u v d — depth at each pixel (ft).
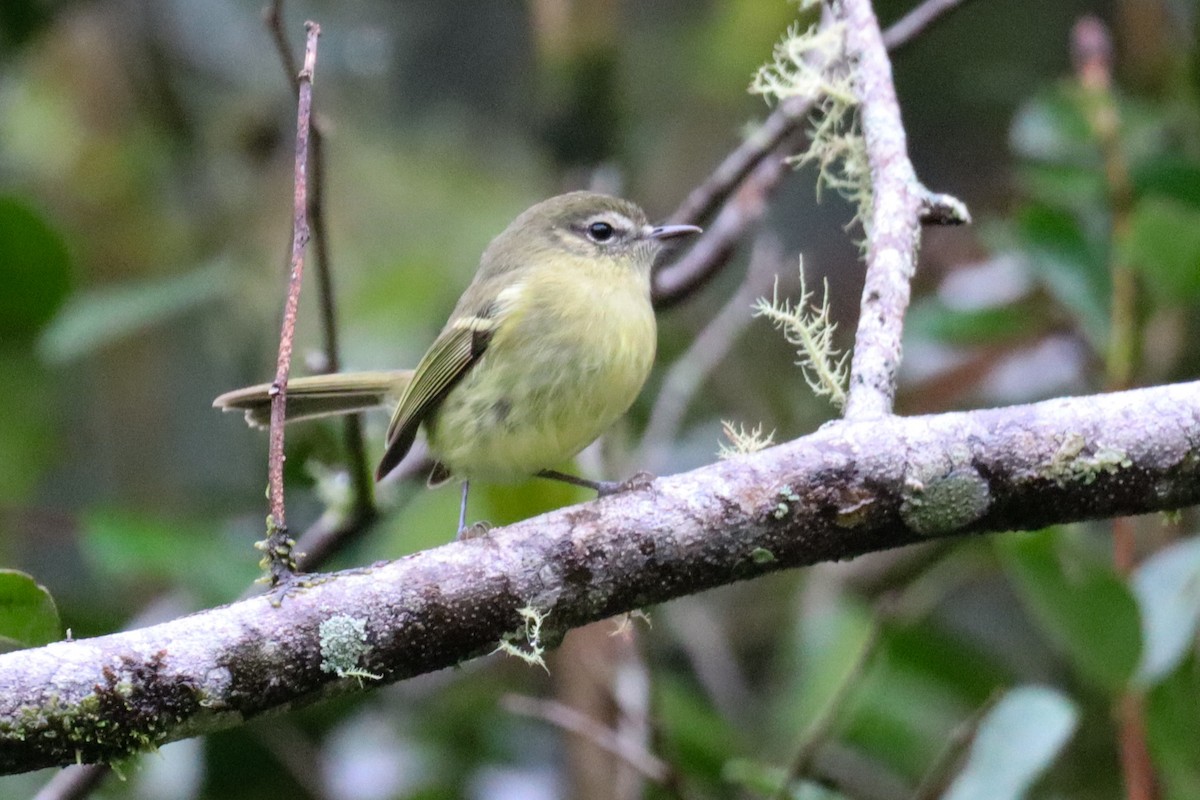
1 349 34.88
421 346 42.29
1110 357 29.73
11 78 44.45
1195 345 35.32
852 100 22.90
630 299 28.07
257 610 17.02
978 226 41.06
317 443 34.88
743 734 33.81
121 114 44.37
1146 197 29.94
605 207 29.09
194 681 16.57
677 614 36.27
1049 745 23.97
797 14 45.24
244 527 35.70
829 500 17.83
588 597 17.89
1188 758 26.18
